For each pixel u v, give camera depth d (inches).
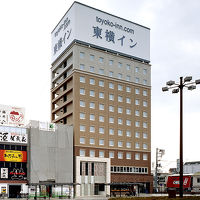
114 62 3796.8
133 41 4052.7
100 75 3636.8
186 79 1272.1
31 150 2977.4
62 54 3863.2
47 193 2987.2
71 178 3189.0
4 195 2723.9
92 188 3307.1
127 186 3531.0
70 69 3673.7
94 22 3762.3
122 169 3575.3
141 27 4175.7
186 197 1270.9
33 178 2933.1
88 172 3319.4
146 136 3878.0
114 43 3868.1
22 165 2942.9
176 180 3107.8
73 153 3302.2
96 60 3659.0
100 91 3599.9
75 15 3634.4
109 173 3435.0
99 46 3737.7
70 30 3710.6
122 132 3673.7
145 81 4023.1
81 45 3587.6
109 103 3639.3
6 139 2876.5
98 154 3435.0
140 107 3897.6
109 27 3868.1
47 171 3048.7
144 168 3767.2
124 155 3629.4
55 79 4015.8
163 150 3991.1
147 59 4133.9
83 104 3452.3
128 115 3767.2
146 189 3722.9
